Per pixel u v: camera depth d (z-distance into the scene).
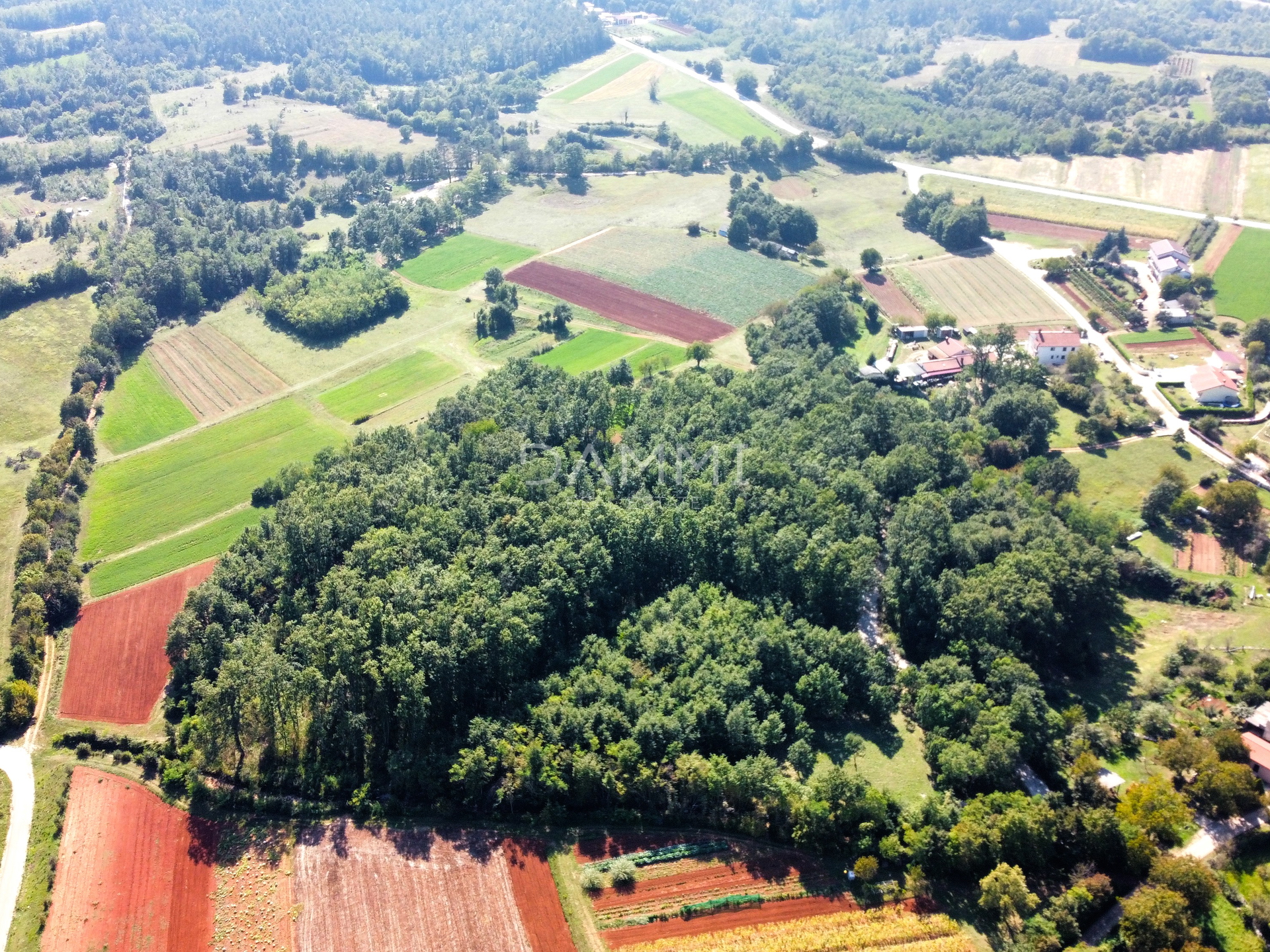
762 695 138.75
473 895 122.75
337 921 120.69
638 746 131.50
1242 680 147.88
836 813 125.06
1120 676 156.38
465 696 145.38
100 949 119.06
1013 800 122.25
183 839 133.75
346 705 144.00
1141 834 117.56
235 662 142.75
